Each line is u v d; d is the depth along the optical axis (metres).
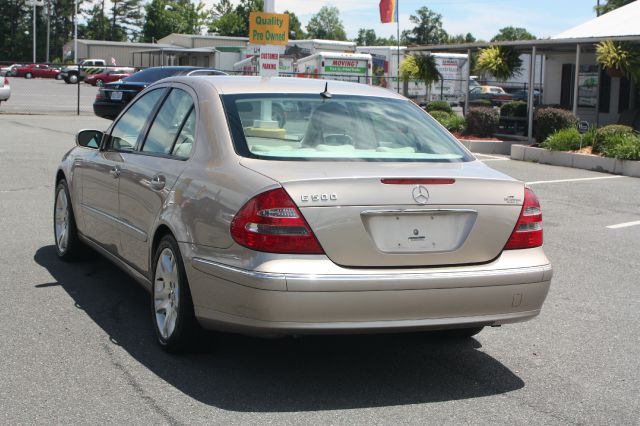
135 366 4.70
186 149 5.01
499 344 5.43
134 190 5.45
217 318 4.31
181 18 120.50
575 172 15.86
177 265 4.67
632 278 7.45
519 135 21.45
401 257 4.21
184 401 4.19
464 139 20.52
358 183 4.16
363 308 4.09
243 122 4.78
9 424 3.83
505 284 4.36
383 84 40.16
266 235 4.05
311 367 4.81
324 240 4.09
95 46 75.94
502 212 4.44
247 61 36.03
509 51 20.44
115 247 5.89
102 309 5.85
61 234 7.25
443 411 4.19
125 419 3.93
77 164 6.73
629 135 16.34
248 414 4.04
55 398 4.17
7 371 4.54
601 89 22.48
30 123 22.08
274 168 4.33
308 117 4.96
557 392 4.54
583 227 10.02
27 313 5.69
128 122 6.10
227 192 4.32
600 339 5.59
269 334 4.08
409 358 5.06
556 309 6.35
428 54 23.83
